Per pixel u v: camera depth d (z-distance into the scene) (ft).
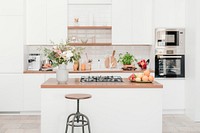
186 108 20.85
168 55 21.36
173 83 21.26
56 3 21.62
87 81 14.75
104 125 13.85
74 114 12.70
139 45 23.08
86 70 21.61
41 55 22.74
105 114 13.83
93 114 13.83
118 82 14.62
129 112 13.80
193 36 19.33
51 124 13.79
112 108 13.80
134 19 21.86
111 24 22.29
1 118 19.80
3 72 20.77
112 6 21.81
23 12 20.80
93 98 13.76
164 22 21.50
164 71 21.36
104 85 13.70
